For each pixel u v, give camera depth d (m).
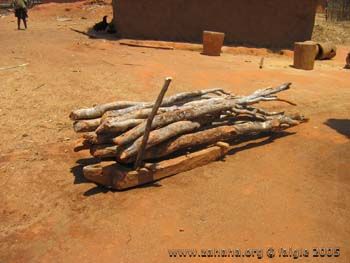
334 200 5.17
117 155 5.34
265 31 19.53
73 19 28.83
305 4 19.41
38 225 4.62
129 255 4.11
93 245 4.27
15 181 5.56
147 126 5.09
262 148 6.82
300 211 4.89
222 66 14.02
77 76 11.18
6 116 8.04
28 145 6.76
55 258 4.09
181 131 5.76
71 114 5.86
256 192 5.32
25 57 13.31
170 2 19.03
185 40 19.39
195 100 7.03
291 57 18.00
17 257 4.11
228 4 19.09
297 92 10.85
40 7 31.66
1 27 22.78
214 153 6.18
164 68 12.88
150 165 5.46
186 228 4.53
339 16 30.73
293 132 7.65
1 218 4.75
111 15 30.05
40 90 9.79
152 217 4.73
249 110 7.18
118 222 4.64
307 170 6.02
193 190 5.34
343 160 6.40
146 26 19.34
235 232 4.46
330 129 7.88
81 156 6.41
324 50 17.38
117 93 9.81
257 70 13.67
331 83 12.40
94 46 16.44
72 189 5.37
